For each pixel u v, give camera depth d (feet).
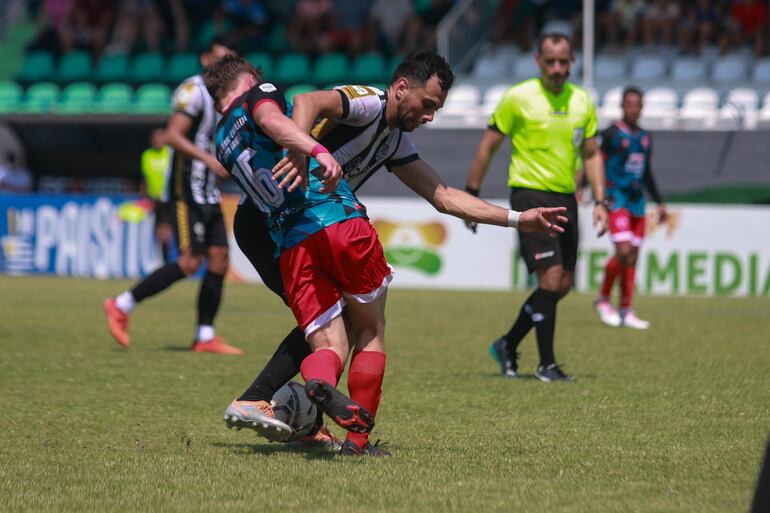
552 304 79.41
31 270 210.59
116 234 204.85
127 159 255.50
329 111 49.21
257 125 49.32
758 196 203.72
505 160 211.61
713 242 180.24
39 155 258.37
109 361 87.92
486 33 257.14
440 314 138.62
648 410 65.31
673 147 207.31
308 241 49.60
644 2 251.39
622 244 125.49
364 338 51.90
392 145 52.95
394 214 192.34
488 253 188.55
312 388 46.37
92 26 295.89
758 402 68.44
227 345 99.71
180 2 289.53
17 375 79.25
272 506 41.16
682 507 40.91
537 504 41.47
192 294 174.50
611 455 51.39
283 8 302.86
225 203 201.05
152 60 279.08
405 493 43.37
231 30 284.41
